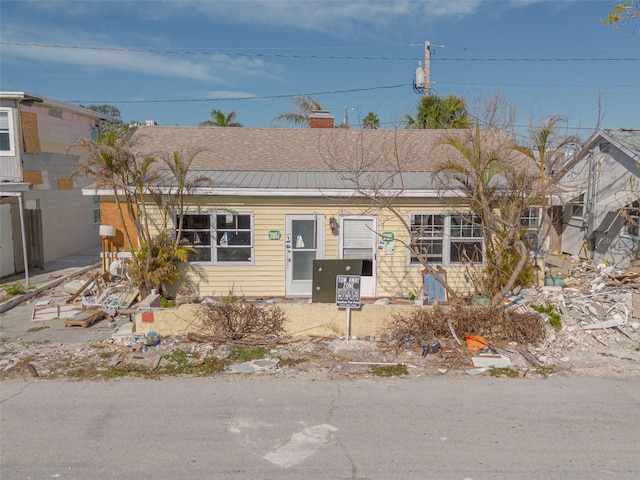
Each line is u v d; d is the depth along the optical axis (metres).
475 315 8.89
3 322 10.45
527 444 5.32
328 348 8.62
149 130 17.67
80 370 7.61
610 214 16.61
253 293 12.72
